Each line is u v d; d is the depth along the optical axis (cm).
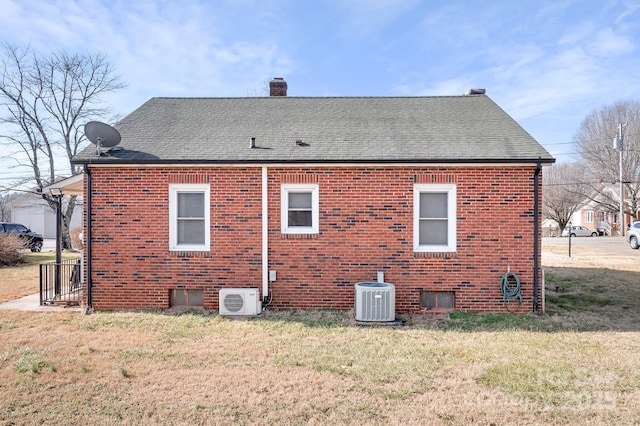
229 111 1280
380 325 888
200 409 512
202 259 1024
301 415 500
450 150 1013
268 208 1020
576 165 5556
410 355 699
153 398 541
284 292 1027
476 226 1004
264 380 596
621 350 724
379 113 1252
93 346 739
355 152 1016
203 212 1041
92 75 2966
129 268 1026
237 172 1023
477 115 1217
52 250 2941
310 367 646
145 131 1136
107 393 555
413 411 509
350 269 1018
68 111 2955
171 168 1022
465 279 1008
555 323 903
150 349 727
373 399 541
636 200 4856
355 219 1016
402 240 1011
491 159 971
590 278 1420
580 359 679
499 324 895
